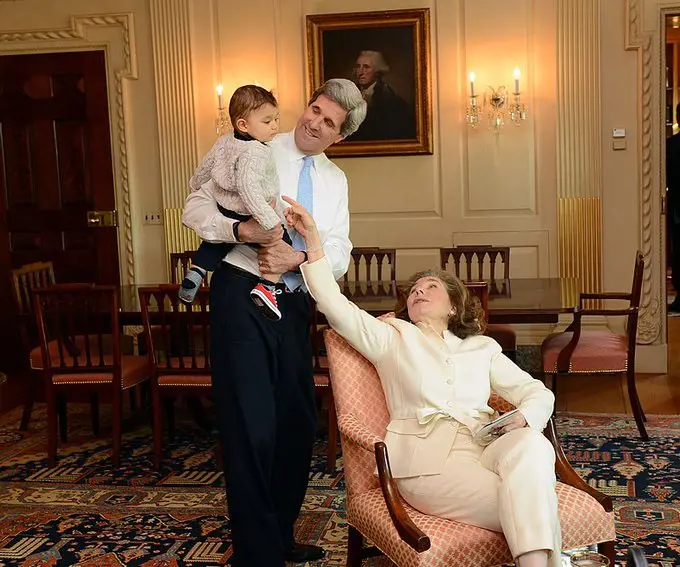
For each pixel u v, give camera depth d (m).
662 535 3.35
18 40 6.79
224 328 2.81
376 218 6.54
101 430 5.17
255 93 2.83
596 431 4.80
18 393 6.23
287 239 2.88
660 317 6.25
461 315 2.94
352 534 2.78
